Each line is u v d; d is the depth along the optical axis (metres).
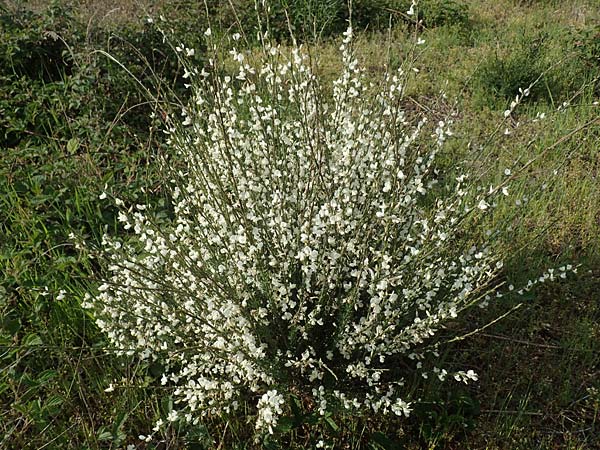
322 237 2.53
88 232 3.61
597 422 2.74
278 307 2.51
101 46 5.00
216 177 2.38
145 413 2.56
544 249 3.65
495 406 2.77
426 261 2.64
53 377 2.63
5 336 2.68
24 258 3.34
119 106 4.70
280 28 6.91
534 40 6.23
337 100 2.80
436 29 7.12
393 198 2.31
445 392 2.76
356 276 2.41
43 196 3.55
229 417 2.56
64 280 3.04
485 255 2.90
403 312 2.53
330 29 6.91
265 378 2.43
